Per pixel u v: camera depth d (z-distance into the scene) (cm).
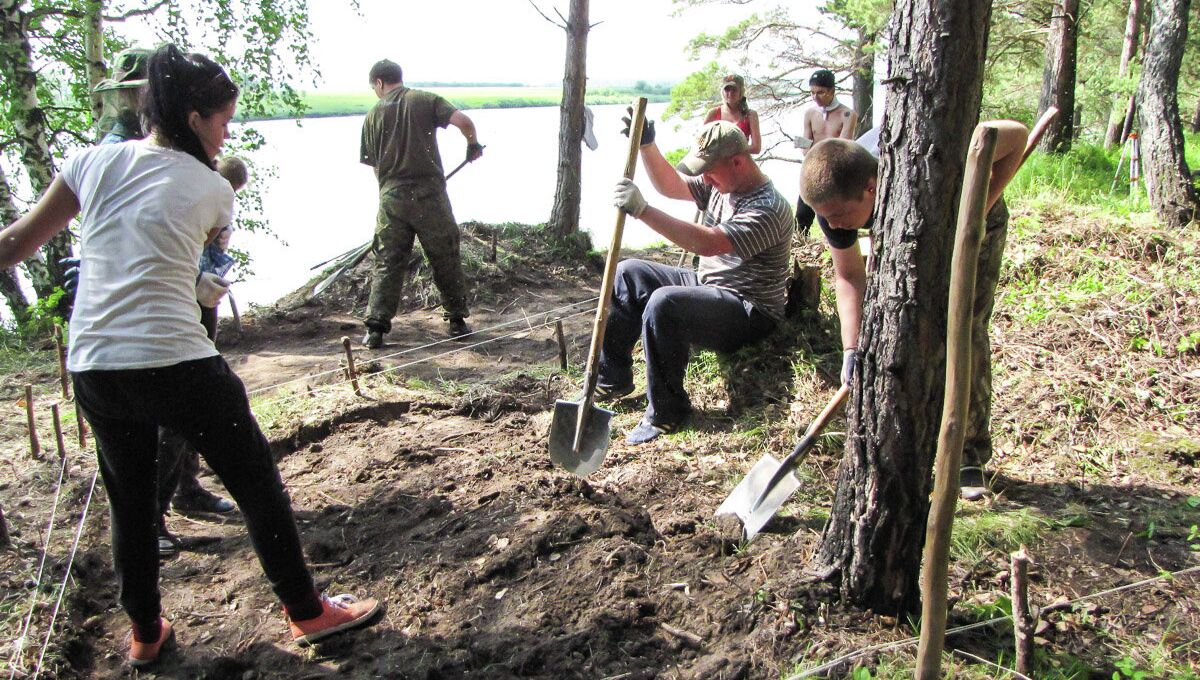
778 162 2281
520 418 474
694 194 490
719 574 313
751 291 455
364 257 758
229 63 927
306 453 447
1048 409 431
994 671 260
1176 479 377
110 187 242
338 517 376
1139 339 483
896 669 257
